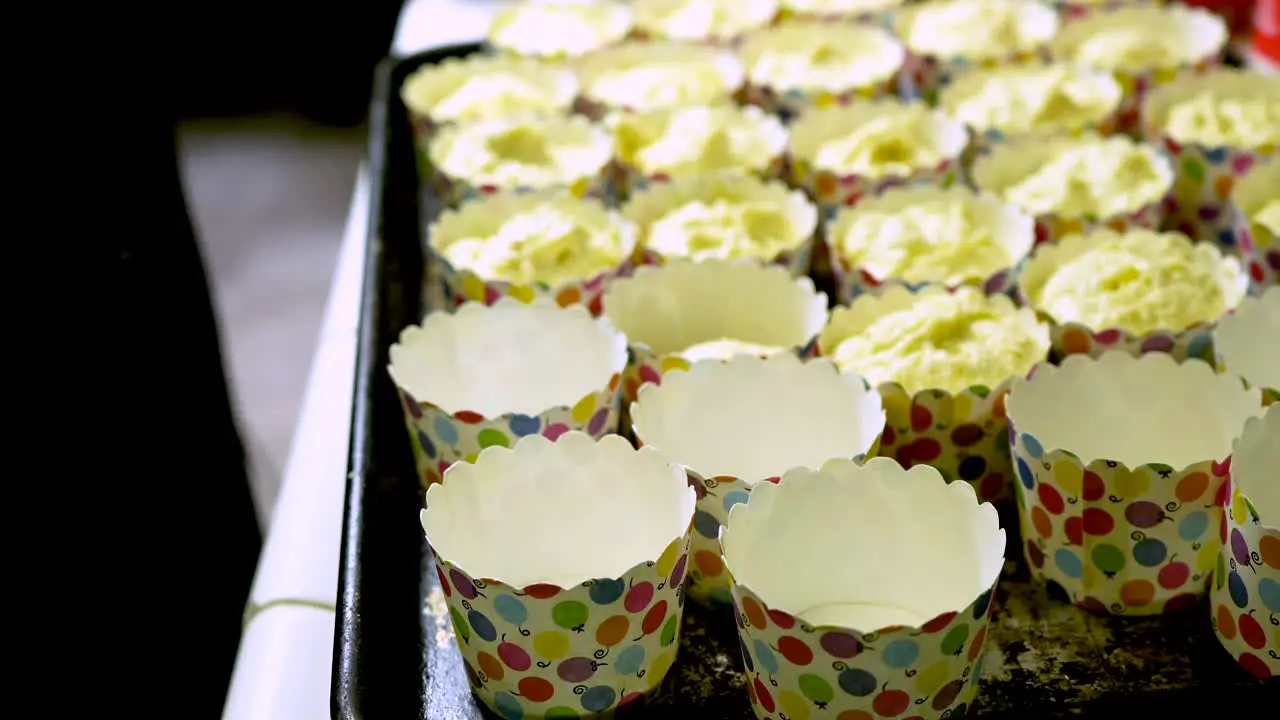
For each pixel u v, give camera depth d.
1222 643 0.59
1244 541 0.57
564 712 0.57
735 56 0.89
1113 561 0.60
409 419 0.65
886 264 0.72
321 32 1.71
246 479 0.86
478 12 1.00
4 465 0.68
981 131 0.81
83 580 0.71
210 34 1.70
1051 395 0.63
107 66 0.71
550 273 0.73
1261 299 0.65
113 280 0.72
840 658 0.54
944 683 0.55
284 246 1.48
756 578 0.58
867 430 0.62
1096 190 0.75
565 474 0.60
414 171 0.87
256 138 1.69
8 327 0.68
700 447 0.64
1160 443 0.63
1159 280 0.68
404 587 0.63
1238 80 0.82
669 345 0.70
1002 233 0.74
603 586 0.55
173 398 0.77
